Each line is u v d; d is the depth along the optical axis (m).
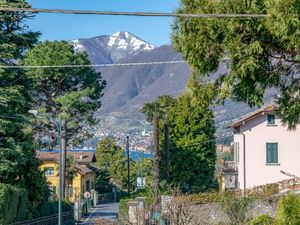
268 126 50.94
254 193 36.84
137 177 100.50
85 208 67.75
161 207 29.48
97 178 105.06
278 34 12.94
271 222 18.84
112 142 114.00
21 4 42.12
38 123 70.19
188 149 66.31
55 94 72.69
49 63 68.88
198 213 33.47
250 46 13.73
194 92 15.35
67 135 73.50
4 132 40.03
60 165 45.25
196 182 66.12
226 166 54.66
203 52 14.44
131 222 28.05
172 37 14.95
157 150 50.88
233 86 14.81
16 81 42.16
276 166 50.69
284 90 15.59
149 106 79.19
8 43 41.09
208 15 10.42
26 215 42.72
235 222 33.59
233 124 51.66
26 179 43.62
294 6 12.41
